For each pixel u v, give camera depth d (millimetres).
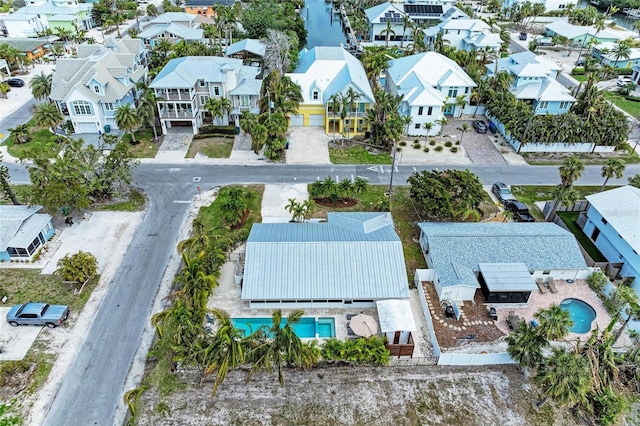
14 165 66812
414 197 55062
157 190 61906
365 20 135500
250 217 56844
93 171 56031
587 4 186375
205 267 43844
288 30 116625
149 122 72500
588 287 48188
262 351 34688
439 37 108500
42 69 103500
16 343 40531
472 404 37281
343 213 53781
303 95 78125
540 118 74625
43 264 49156
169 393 37188
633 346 40750
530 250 48594
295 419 35844
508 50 125875
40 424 34500
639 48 118188
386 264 45500
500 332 43031
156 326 37750
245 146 73500
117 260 49938
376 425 35688
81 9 133750
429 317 43031
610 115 76562
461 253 47875
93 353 39969
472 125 82938
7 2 152250
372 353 38625
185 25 121562
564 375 34281
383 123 72750
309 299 43500
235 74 76875
